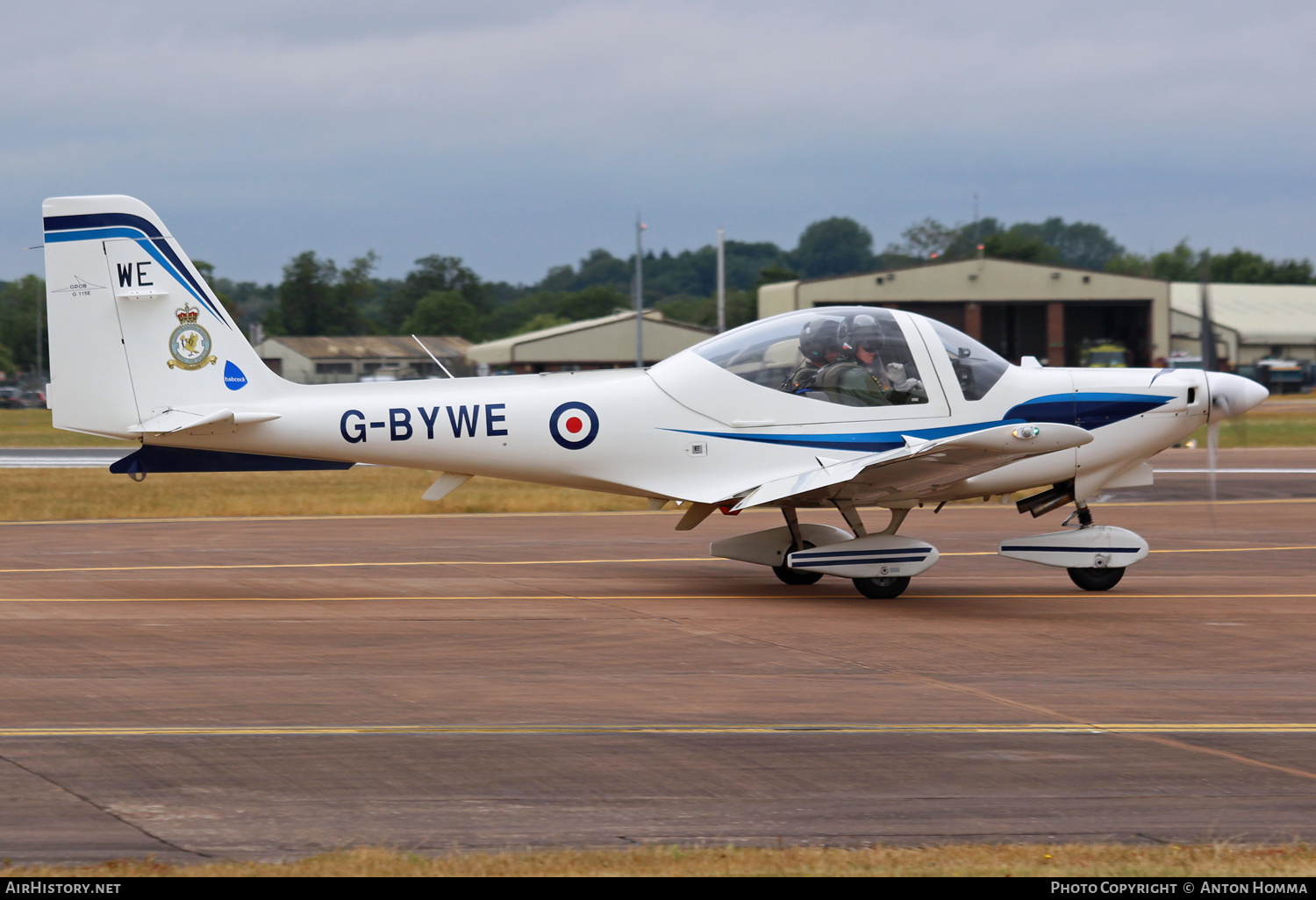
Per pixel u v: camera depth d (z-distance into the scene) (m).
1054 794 17.61
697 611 32.28
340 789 17.58
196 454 35.28
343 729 20.64
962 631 29.61
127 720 21.08
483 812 16.67
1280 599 34.53
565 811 16.72
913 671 25.23
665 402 34.53
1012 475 35.06
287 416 34.47
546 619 30.94
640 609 32.53
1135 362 187.75
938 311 182.88
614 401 34.59
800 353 34.47
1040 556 35.34
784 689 23.59
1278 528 51.72
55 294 34.16
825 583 37.22
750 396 34.34
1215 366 37.25
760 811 16.83
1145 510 58.66
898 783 18.00
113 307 34.31
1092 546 35.22
